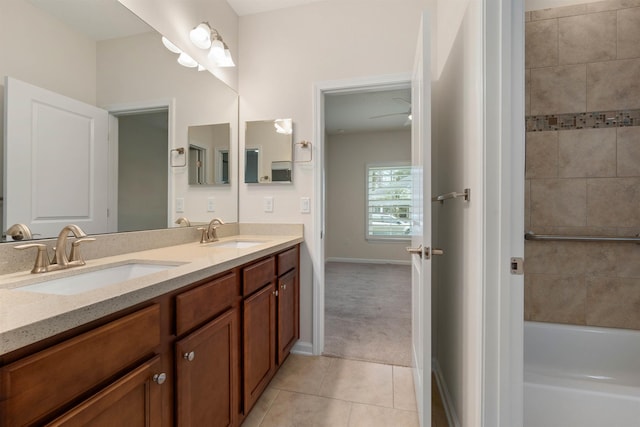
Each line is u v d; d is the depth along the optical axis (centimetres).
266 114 214
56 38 111
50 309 59
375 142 562
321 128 208
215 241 180
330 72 202
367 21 196
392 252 558
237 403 127
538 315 175
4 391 50
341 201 582
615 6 162
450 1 154
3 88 95
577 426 119
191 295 98
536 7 171
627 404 115
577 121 168
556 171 171
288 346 186
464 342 120
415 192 159
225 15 205
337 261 580
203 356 104
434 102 189
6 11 96
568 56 168
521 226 88
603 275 167
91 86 124
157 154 157
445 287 166
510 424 88
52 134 109
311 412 146
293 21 209
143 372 78
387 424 138
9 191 96
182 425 93
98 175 127
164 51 159
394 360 197
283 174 210
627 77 161
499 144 87
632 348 160
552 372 167
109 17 131
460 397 128
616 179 164
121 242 133
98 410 65
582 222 169
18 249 91
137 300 75
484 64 88
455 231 140
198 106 183
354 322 263
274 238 194
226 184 209
